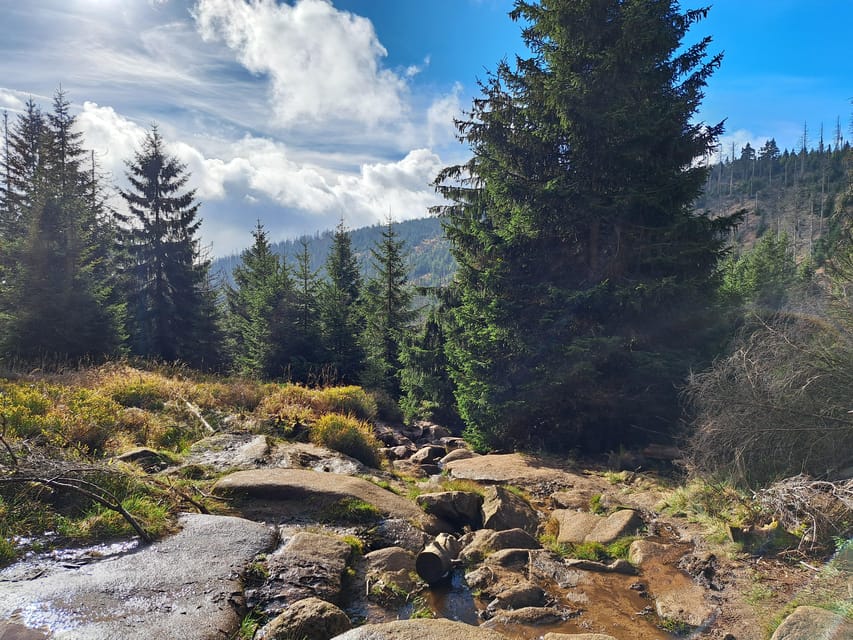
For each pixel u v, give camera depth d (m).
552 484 9.02
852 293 7.59
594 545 6.17
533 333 11.76
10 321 17.70
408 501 7.50
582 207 11.36
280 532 5.98
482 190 15.08
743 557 5.36
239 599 4.29
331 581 4.84
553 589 5.15
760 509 6.09
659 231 10.96
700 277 11.27
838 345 7.18
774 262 41.78
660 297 10.57
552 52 11.57
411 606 4.79
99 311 19.72
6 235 25.39
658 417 10.96
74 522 5.40
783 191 126.44
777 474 6.73
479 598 5.00
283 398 14.09
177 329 30.20
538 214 11.84
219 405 12.89
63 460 6.15
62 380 12.84
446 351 14.48
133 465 7.32
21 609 3.79
